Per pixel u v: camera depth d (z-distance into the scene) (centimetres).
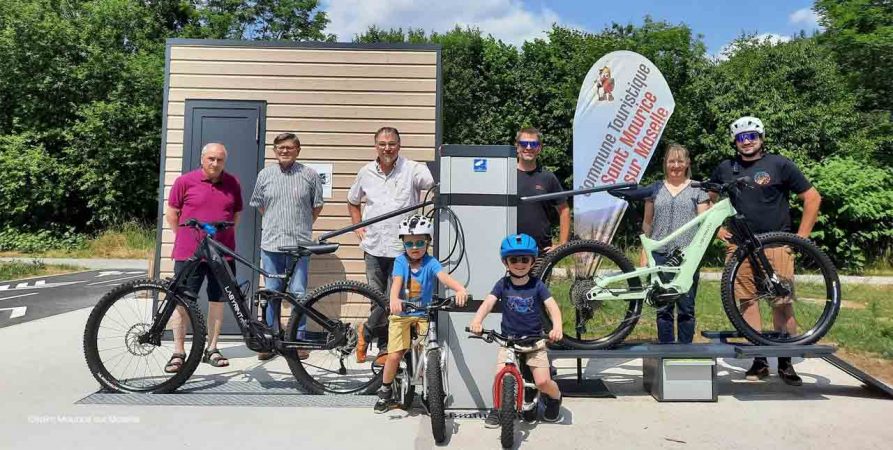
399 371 392
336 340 425
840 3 1653
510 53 2114
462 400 396
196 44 611
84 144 1850
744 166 469
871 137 1730
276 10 2647
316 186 517
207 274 470
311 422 370
